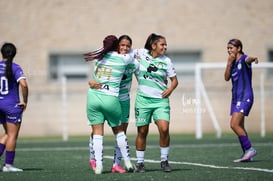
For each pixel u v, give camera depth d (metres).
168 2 68.88
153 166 27.88
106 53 24.42
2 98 25.81
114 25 68.69
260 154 32.72
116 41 24.47
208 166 27.06
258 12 69.44
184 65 68.62
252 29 69.31
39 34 68.44
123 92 25.30
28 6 68.62
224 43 68.94
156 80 24.78
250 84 29.19
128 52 24.77
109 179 22.62
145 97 24.86
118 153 25.30
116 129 25.03
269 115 61.66
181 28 68.81
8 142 26.11
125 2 68.88
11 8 68.56
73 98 64.19
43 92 64.81
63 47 68.38
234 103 29.28
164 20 68.75
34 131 62.22
